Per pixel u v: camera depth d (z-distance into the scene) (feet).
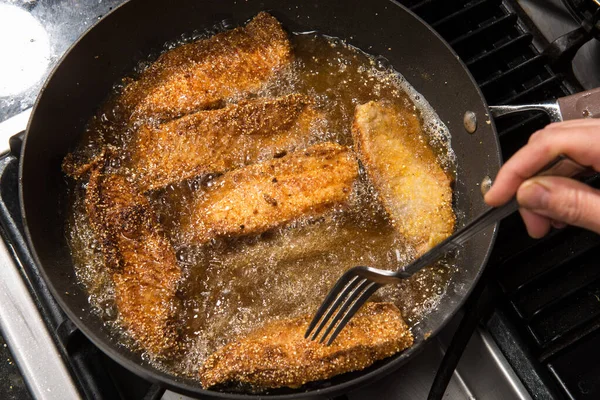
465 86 1.71
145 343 1.58
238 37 1.87
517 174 1.28
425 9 1.89
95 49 1.74
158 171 1.74
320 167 1.73
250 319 1.64
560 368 1.65
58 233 1.68
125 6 1.72
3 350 1.62
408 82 1.90
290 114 1.78
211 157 1.75
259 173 1.72
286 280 1.68
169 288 1.63
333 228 1.74
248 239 1.72
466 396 1.62
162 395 1.53
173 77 1.82
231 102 1.83
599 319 1.63
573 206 1.22
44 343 1.57
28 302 1.59
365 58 1.93
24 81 1.84
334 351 1.50
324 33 1.93
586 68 1.89
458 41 1.86
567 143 1.23
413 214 1.72
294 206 1.70
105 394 1.56
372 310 1.59
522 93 1.81
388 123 1.78
